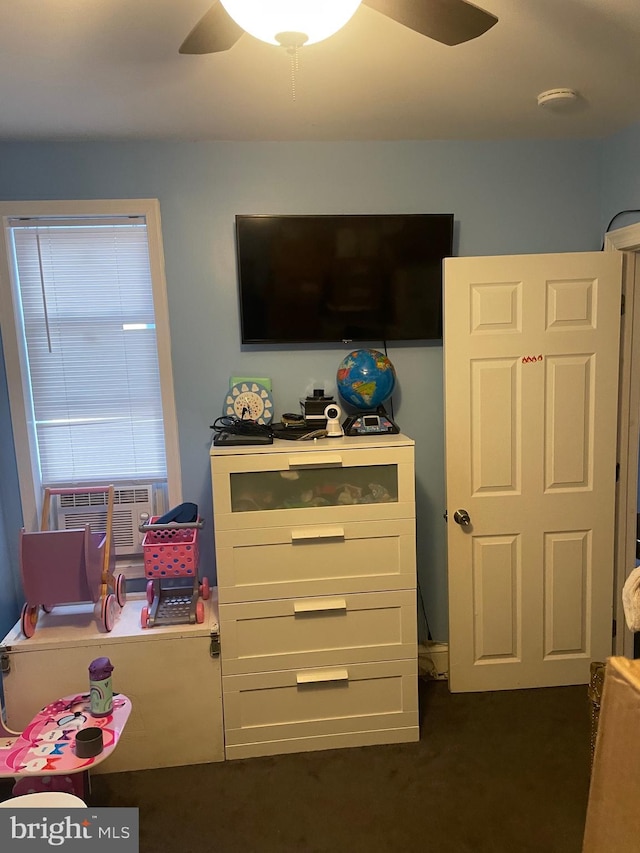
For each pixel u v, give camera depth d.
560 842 1.92
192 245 2.60
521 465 2.66
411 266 2.62
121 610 2.49
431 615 2.92
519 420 2.63
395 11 1.26
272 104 2.16
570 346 2.61
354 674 2.38
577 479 2.69
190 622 2.35
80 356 2.68
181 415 2.69
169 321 2.63
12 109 2.14
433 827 2.00
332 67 1.87
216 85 1.98
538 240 2.76
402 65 1.87
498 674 2.76
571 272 2.56
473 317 2.57
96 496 2.72
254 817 2.06
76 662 2.26
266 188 2.61
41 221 2.58
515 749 2.36
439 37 1.37
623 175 2.58
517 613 2.74
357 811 2.08
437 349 2.76
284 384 2.71
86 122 2.28
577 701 2.67
